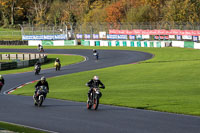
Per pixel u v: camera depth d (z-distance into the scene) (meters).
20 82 46.81
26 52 103.00
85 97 29.88
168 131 15.34
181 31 94.44
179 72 47.34
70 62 76.06
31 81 47.62
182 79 40.66
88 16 148.12
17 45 124.12
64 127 16.41
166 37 99.69
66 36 121.31
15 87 41.94
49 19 167.88
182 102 24.55
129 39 108.56
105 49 101.00
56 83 44.16
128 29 112.00
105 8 144.50
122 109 22.45
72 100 28.42
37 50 107.56
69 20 155.50
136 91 32.09
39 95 24.41
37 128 16.25
